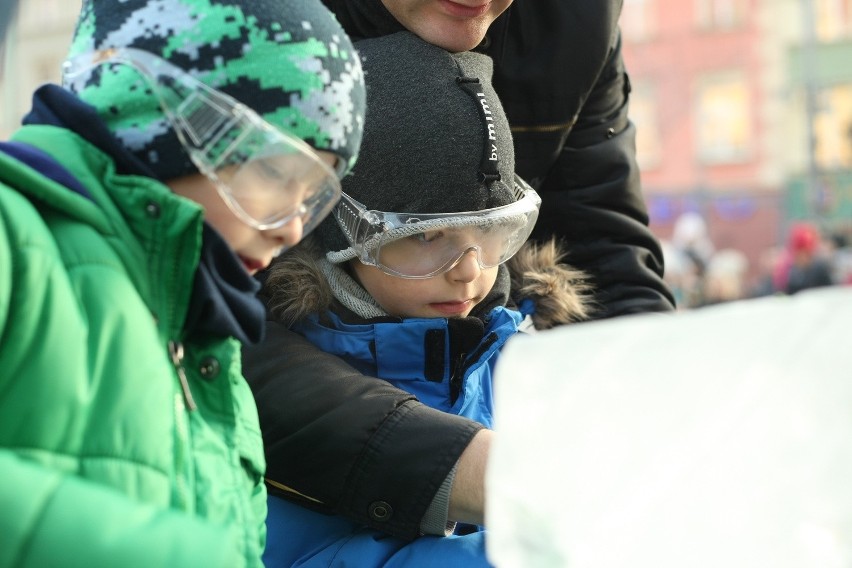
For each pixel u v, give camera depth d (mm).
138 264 1108
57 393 991
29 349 993
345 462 1414
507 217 1561
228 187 1131
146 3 1152
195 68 1133
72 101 1146
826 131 21734
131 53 1132
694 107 22531
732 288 12766
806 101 20016
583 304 1945
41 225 1042
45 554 853
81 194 1088
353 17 1701
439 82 1562
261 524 1294
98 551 863
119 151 1128
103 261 1069
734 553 838
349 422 1426
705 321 869
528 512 853
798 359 856
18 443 977
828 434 846
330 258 1622
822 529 839
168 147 1133
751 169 22203
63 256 1055
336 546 1488
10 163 1046
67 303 1020
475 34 1637
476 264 1562
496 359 1742
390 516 1405
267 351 1527
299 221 1208
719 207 22344
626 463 851
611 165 1998
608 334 870
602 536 843
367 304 1627
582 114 1978
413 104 1543
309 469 1438
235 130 1109
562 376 863
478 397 1684
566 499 851
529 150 1914
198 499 1109
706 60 22469
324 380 1477
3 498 861
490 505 862
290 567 1517
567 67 1847
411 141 1528
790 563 835
